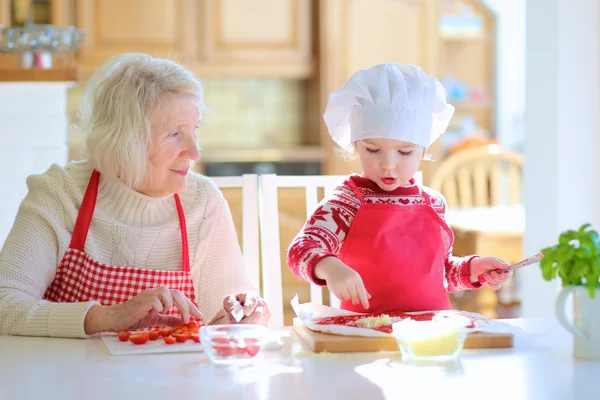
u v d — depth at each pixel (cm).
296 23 559
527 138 286
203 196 183
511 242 310
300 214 430
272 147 593
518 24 641
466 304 355
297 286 454
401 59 566
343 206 162
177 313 173
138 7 529
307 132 600
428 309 162
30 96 289
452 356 123
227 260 183
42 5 500
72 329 146
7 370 120
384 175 163
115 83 167
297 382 111
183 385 110
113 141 166
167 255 177
